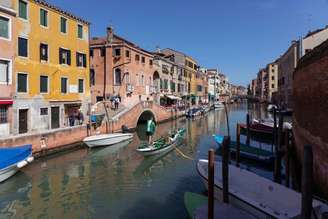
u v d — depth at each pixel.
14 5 19.73
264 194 10.12
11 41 19.39
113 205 11.83
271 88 97.25
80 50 26.61
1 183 14.04
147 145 20.16
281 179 14.30
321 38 44.72
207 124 40.59
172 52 60.75
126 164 17.98
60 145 20.14
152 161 18.78
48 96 22.81
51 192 13.18
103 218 10.70
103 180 14.91
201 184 14.24
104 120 26.09
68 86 25.06
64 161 18.45
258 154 17.77
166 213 11.05
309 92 12.55
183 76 60.12
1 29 18.83
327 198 9.36
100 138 22.33
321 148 10.11
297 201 9.20
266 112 63.62
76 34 26.06
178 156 20.17
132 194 13.00
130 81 36.56
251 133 28.81
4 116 19.05
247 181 10.82
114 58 35.25
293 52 51.81
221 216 8.70
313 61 11.89
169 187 13.86
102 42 35.91
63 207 11.65
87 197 12.65
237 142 17.00
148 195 12.87
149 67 42.59
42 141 18.61
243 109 75.75
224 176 9.91
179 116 48.06
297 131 16.48
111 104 31.83
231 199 9.80
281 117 17.52
